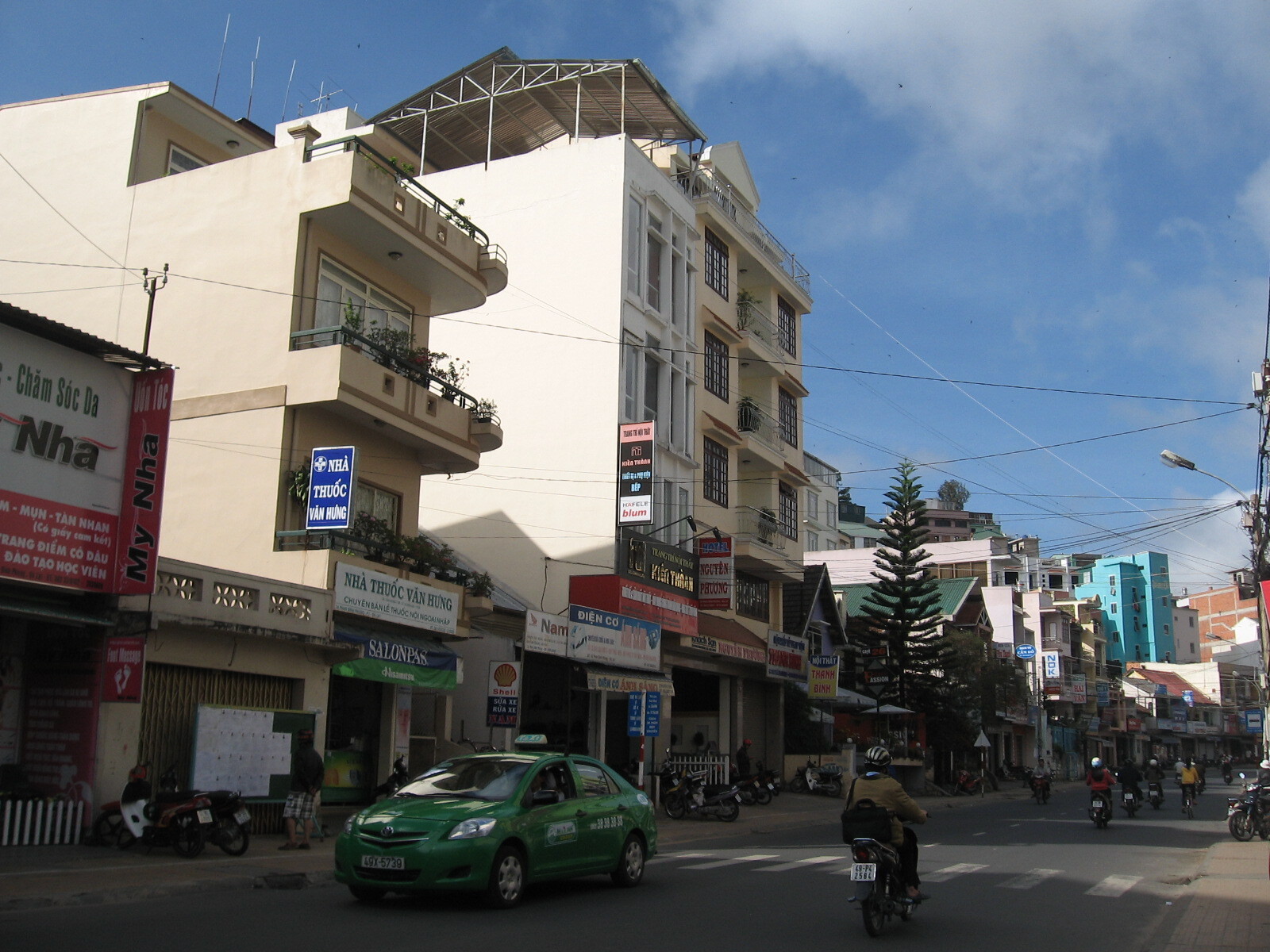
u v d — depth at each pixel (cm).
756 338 3662
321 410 1975
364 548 1955
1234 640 10575
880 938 953
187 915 967
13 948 786
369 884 1023
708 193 3488
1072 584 10688
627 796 1276
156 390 1507
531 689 2641
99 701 1414
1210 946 922
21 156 2270
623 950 857
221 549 1903
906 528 4556
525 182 3086
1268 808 2108
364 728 2011
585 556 2808
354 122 3162
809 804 3184
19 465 1367
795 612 4003
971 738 4772
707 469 3372
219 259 2044
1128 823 2662
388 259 2178
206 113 2302
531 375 2966
